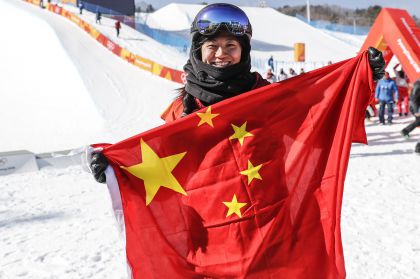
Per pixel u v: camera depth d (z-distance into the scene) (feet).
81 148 5.95
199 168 6.07
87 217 17.21
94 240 14.43
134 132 50.08
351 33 199.00
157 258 5.90
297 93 6.10
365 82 6.03
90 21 117.19
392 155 28.25
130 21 131.64
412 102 33.94
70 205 19.15
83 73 75.87
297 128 6.14
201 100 5.95
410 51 40.34
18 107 64.03
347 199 17.85
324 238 5.98
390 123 44.27
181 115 6.21
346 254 12.07
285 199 5.98
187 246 5.98
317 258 5.95
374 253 12.09
